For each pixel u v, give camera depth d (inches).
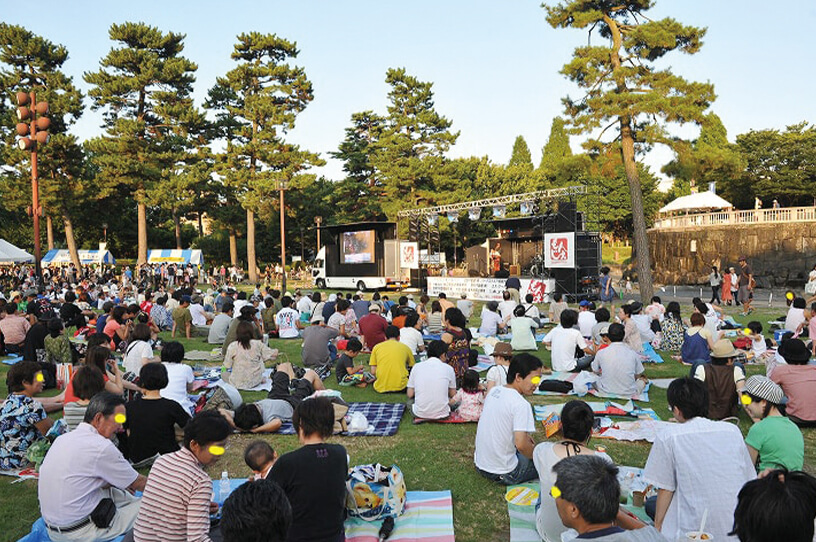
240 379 377.4
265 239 2162.9
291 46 1553.9
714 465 145.0
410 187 1708.9
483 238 1903.3
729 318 612.4
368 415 314.2
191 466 142.0
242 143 1681.8
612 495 103.3
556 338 410.3
